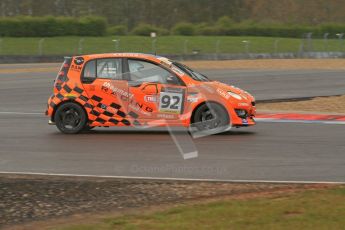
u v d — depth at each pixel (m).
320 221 10.55
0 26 97.00
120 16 135.12
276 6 149.00
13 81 49.03
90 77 22.39
